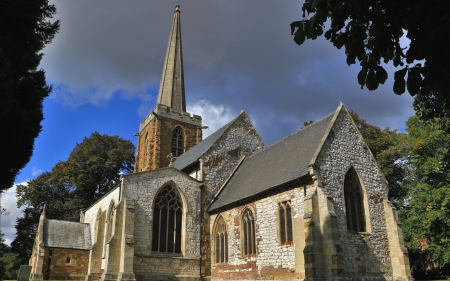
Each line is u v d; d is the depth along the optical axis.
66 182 62.97
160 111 56.75
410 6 7.41
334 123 26.77
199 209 33.84
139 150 61.94
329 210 22.44
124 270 27.56
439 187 31.78
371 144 43.34
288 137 33.44
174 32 66.19
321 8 7.77
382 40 7.64
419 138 34.12
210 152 36.75
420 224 33.16
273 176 28.45
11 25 15.63
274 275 25.27
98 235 34.78
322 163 24.50
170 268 30.48
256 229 27.80
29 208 59.03
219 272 31.25
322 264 21.92
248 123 40.75
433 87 7.50
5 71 13.66
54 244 36.16
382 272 24.36
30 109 15.36
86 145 65.50
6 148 14.30
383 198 26.91
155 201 31.81
